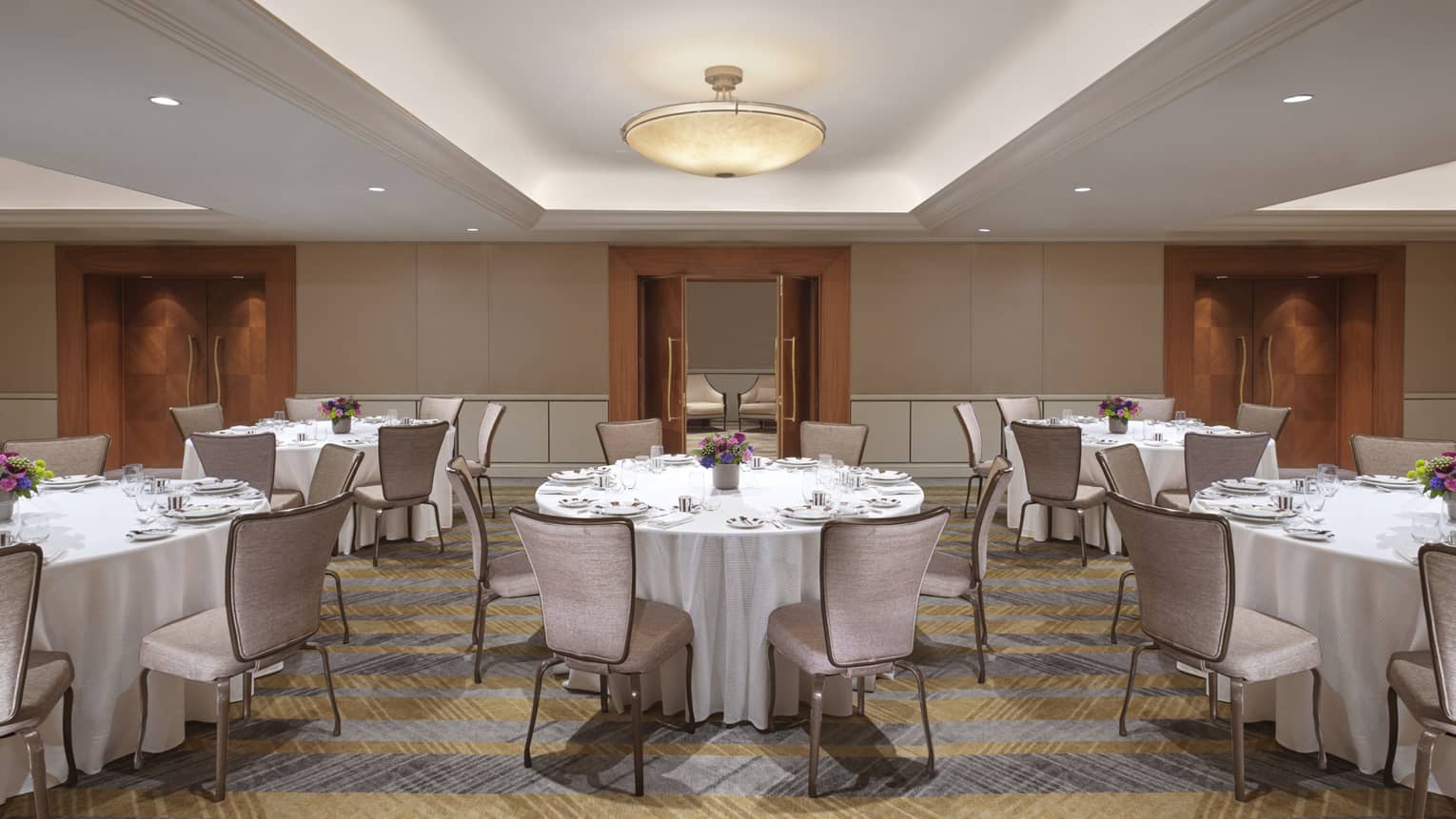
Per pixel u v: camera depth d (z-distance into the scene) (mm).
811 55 4586
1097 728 3115
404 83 4852
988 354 8750
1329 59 3371
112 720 2762
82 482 3898
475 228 7789
